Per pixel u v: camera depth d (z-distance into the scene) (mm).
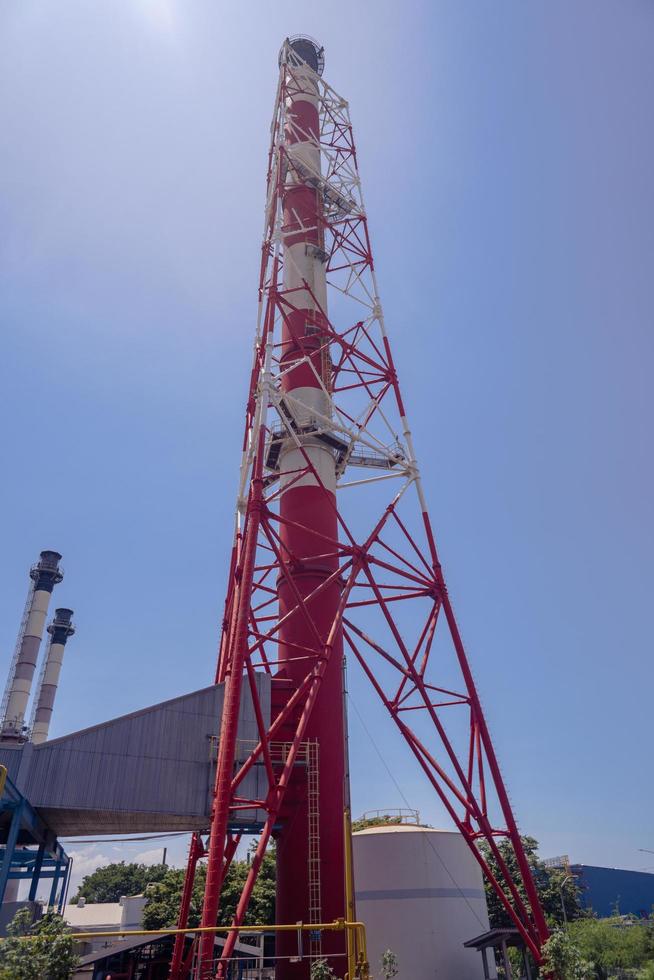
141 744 29500
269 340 35594
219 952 42000
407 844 41938
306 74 51812
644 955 41969
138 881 121938
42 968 12117
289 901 28516
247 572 28266
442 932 39781
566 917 61312
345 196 46625
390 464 39906
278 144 44219
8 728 94000
